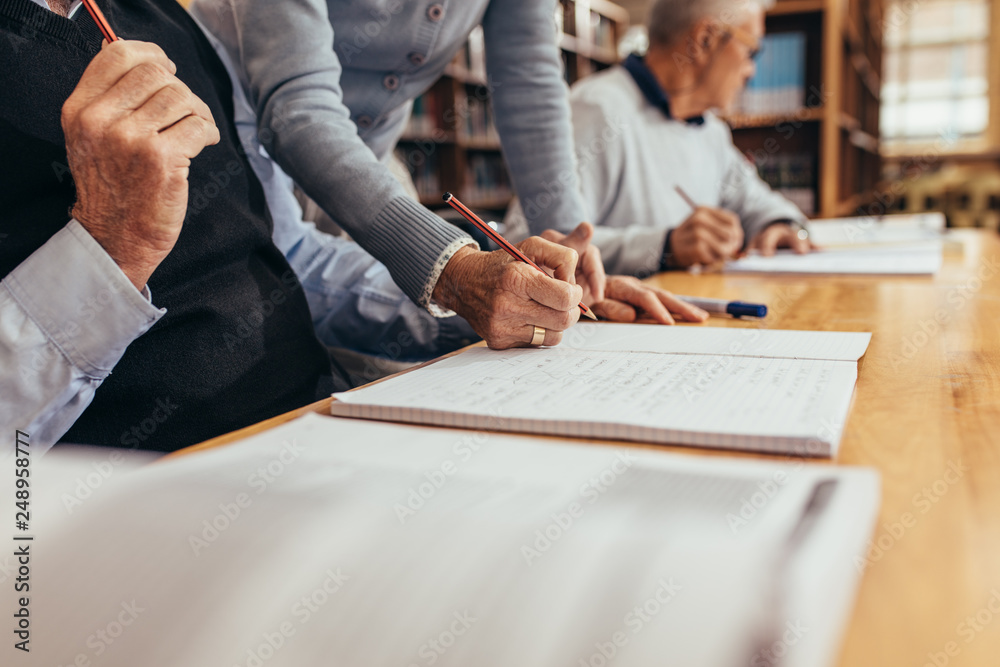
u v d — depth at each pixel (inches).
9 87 25.1
